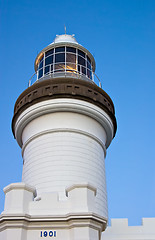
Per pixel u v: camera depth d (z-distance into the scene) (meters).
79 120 20.02
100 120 20.69
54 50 23.45
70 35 25.48
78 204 12.29
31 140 20.11
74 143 19.20
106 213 18.58
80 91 20.20
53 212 12.34
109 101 22.08
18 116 21.12
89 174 18.62
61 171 18.17
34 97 20.23
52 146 19.06
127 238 18.05
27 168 19.47
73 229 11.79
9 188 12.74
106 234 18.09
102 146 20.83
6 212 12.12
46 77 22.12
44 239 11.82
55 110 19.89
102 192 18.84
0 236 12.02
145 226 18.45
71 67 22.70
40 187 17.97
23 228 11.87
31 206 12.50
